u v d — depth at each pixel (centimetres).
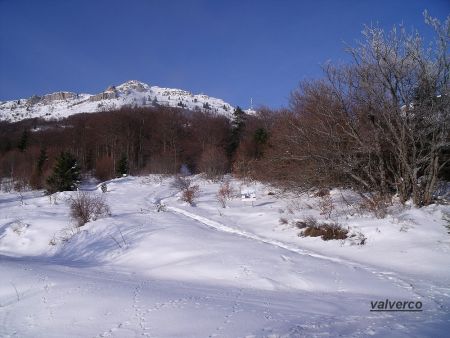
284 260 1212
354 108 1916
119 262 1439
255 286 1012
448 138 1652
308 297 880
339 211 1875
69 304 872
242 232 1716
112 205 2584
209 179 3941
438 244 1262
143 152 6769
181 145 6322
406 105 1709
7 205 2939
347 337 561
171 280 1110
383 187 1789
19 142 7312
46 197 3153
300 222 1658
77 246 1695
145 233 1670
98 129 7069
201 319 707
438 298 841
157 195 3222
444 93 1639
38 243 1853
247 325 654
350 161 1862
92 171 6322
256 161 3350
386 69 1734
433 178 1633
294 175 2291
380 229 1446
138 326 702
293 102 2756
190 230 1673
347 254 1316
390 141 1705
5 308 898
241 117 5859
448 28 1644
